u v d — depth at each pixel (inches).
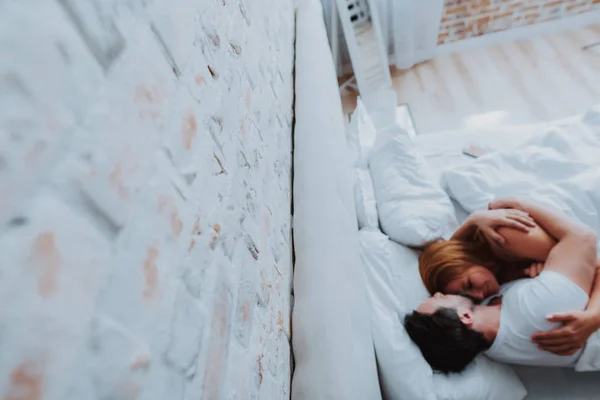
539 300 35.2
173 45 14.9
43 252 7.9
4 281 7.1
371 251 45.3
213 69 19.7
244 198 22.8
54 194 8.3
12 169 7.4
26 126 7.7
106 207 10.0
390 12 103.2
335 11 97.5
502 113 94.5
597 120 51.9
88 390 8.8
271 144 33.6
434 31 108.2
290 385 28.2
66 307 8.4
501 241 40.2
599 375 37.8
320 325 29.3
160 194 12.8
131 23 12.0
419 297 43.1
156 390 11.5
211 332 15.7
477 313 37.6
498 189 49.8
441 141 64.8
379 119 97.0
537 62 102.9
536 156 50.1
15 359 7.1
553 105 92.0
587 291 35.5
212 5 20.8
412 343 38.3
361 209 51.7
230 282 18.5
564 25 106.3
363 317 35.2
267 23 38.7
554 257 37.8
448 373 36.9
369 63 101.3
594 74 94.9
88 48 9.8
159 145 13.1
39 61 8.1
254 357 20.7
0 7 7.3
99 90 10.1
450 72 109.7
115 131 10.6
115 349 9.8
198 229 15.6
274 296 27.0
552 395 37.4
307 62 52.6
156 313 11.9
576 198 43.8
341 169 44.3
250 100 27.4
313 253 33.7
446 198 50.6
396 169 53.7
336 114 52.0
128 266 10.7
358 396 27.5
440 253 43.1
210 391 15.0
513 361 37.1
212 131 18.4
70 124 9.0
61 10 8.9
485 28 108.4
